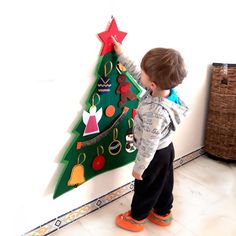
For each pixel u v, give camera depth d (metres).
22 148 0.92
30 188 1.00
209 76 1.65
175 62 0.92
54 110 0.96
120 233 1.16
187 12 1.31
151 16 1.15
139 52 1.16
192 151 1.76
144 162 1.00
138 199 1.15
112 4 0.99
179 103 1.05
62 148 1.04
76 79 0.98
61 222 1.15
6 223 0.97
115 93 1.12
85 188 1.19
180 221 1.24
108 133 1.16
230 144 1.67
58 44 0.89
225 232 1.18
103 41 1.00
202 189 1.47
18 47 0.81
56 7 0.85
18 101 0.86
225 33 1.61
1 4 0.75
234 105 1.58
